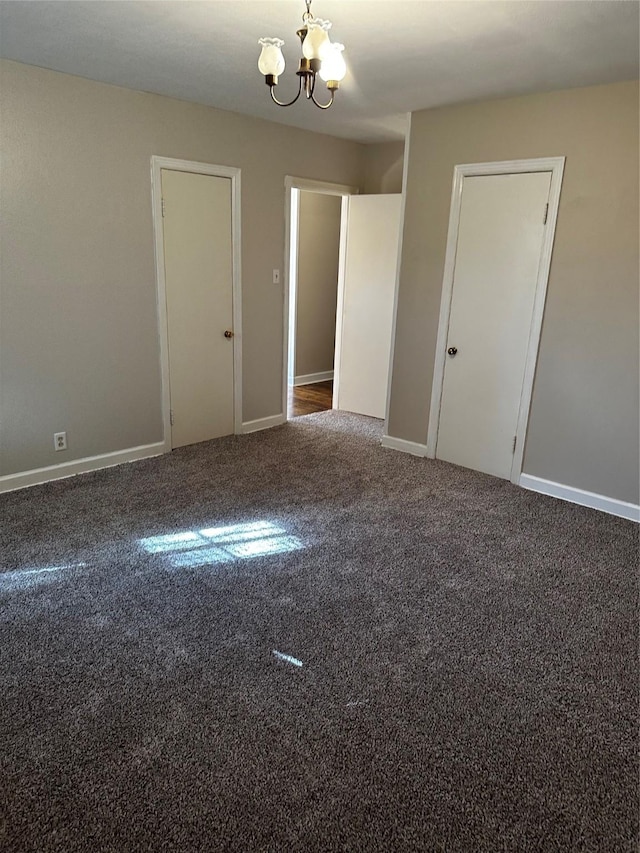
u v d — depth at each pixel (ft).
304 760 5.65
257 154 14.14
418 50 8.73
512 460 12.73
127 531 10.07
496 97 11.30
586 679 6.84
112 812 5.08
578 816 5.16
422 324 13.71
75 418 12.16
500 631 7.67
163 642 7.27
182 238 13.11
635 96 9.84
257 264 14.96
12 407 11.14
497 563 9.37
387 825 5.03
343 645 7.31
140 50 9.23
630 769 5.65
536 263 11.57
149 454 13.74
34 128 10.29
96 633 7.39
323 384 22.27
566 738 6.00
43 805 5.12
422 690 6.60
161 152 12.22
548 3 7.04
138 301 12.63
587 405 11.34
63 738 5.81
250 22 7.98
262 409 16.29
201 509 11.05
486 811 5.18
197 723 6.05
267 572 8.91
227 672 6.79
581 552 9.78
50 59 9.73
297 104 12.42
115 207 11.76
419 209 13.20
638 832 5.03
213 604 8.07
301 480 12.64
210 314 14.23
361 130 14.98
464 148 12.16
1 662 6.83
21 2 7.43
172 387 13.84
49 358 11.44
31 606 7.89
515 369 12.31
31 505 10.91
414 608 8.11
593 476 11.52
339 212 21.65
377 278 16.90
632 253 10.28
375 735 5.97
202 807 5.15
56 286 11.22
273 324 15.89
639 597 8.52
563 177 10.85
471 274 12.63
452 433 13.76
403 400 14.51
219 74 10.46
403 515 11.05
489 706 6.40
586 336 11.11
